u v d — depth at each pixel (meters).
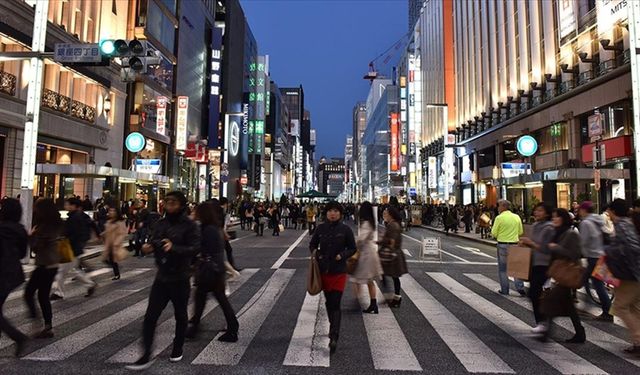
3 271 4.77
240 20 70.94
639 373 4.73
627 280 5.30
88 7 27.02
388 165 100.56
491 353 5.37
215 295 5.75
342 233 5.61
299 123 186.12
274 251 16.80
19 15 19.98
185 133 40.81
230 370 4.71
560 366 4.94
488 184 44.59
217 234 5.76
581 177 19.84
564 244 5.70
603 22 26.27
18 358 4.98
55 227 5.93
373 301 7.41
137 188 29.66
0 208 5.12
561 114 31.28
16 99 19.73
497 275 11.62
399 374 4.66
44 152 23.36
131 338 5.79
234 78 65.81
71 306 7.61
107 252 10.10
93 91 27.30
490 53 44.97
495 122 43.69
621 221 5.47
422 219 40.56
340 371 4.72
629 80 24.20
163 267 4.79
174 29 41.22
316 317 7.04
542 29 34.59
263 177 98.12
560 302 5.77
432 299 8.58
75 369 4.66
